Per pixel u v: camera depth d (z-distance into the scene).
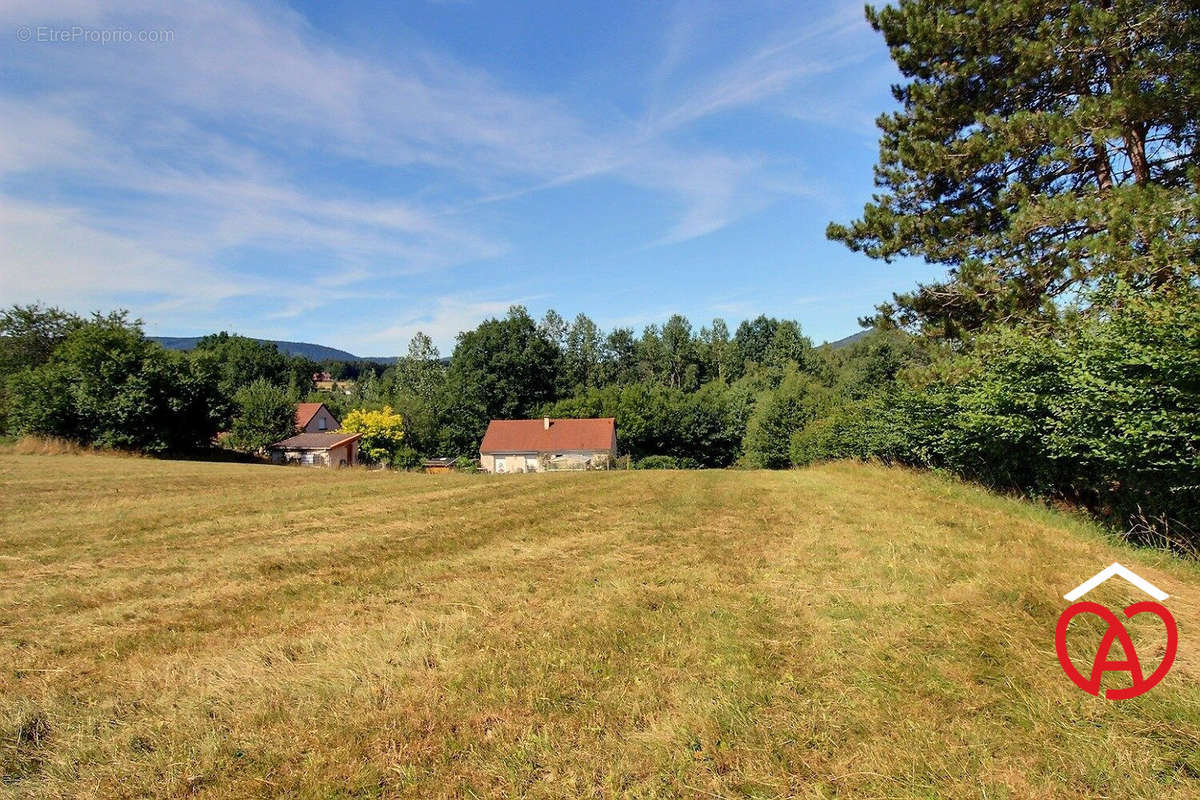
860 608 4.73
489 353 64.19
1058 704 3.24
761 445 49.09
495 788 2.73
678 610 4.89
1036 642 4.01
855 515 8.90
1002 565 5.71
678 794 2.67
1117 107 9.83
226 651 4.32
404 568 6.53
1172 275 8.88
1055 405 8.12
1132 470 7.05
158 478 17.12
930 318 14.17
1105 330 7.55
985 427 10.20
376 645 4.31
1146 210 9.26
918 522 8.06
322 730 3.24
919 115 13.36
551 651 4.14
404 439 56.19
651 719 3.25
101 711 3.48
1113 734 2.94
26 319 38.66
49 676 3.95
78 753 3.06
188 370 32.12
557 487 14.66
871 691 3.45
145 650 4.36
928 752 2.88
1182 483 6.34
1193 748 2.83
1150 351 6.38
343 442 48.31
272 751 3.06
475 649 4.22
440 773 2.85
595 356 88.69
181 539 8.24
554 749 3.01
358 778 2.83
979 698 3.33
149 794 2.76
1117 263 9.22
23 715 3.38
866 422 19.52
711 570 6.09
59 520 9.77
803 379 52.31
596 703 3.43
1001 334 10.53
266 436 47.19
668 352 86.31
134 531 8.81
